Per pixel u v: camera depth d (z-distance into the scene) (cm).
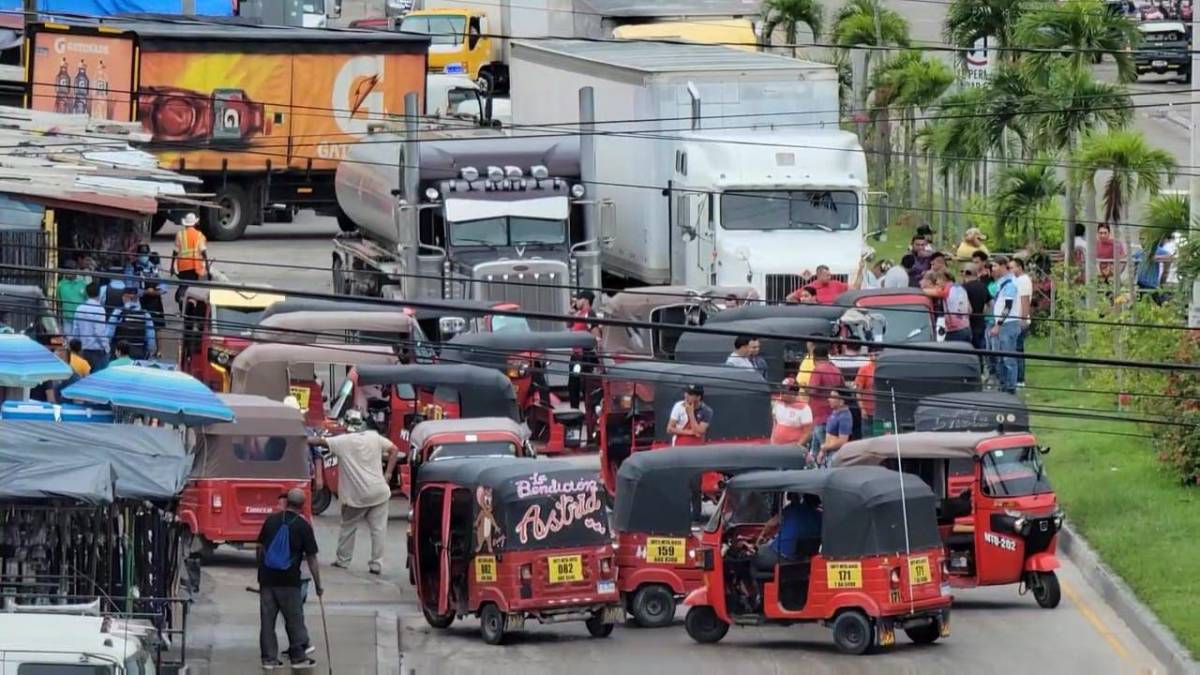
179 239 8269
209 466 5800
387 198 9069
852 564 5009
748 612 5131
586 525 5209
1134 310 7381
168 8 12112
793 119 9019
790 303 7881
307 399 6894
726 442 6369
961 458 5500
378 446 5975
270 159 10744
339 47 10738
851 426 6300
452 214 8656
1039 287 8550
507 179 8788
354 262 9600
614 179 9362
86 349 6856
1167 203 7425
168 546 4678
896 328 7469
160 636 3897
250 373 6781
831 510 5031
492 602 5169
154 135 10538
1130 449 6950
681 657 5044
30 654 3303
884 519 5009
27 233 6881
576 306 8175
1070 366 7938
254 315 7681
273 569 4816
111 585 4309
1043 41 8906
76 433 4441
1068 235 8575
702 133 8900
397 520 6600
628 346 7862
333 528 6450
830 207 8775
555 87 10025
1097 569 5731
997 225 9325
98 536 4372
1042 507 5472
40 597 4078
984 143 9300
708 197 8706
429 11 14150
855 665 4928
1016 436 5525
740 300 7844
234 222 10931
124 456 4353
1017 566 5459
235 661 4888
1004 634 5231
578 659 5031
